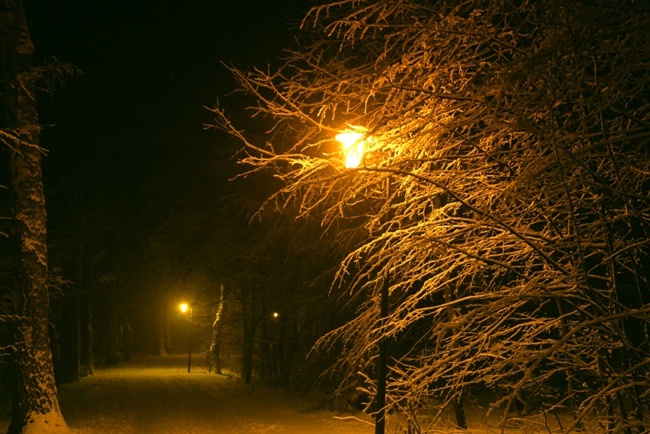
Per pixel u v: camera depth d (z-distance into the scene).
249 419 19.36
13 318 15.96
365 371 7.12
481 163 4.43
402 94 4.14
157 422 19.05
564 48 3.07
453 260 4.55
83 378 36.56
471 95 3.86
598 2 2.95
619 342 3.98
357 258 4.85
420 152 4.14
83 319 43.72
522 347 4.02
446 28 3.92
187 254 34.25
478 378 4.18
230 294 38.31
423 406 4.55
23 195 16.39
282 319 28.16
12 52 16.42
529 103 3.25
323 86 4.37
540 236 3.89
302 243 19.92
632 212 3.42
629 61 3.24
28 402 15.73
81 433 16.50
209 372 42.28
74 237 32.00
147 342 70.69
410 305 4.67
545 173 3.50
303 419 18.62
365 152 4.38
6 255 21.08
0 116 17.97
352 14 4.12
